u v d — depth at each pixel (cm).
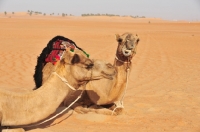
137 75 1404
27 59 1686
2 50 1967
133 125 731
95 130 686
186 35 3566
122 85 729
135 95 1033
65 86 606
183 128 718
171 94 1050
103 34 3450
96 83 754
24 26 4341
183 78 1351
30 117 579
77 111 796
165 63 1742
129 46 698
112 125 726
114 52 2098
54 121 735
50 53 740
